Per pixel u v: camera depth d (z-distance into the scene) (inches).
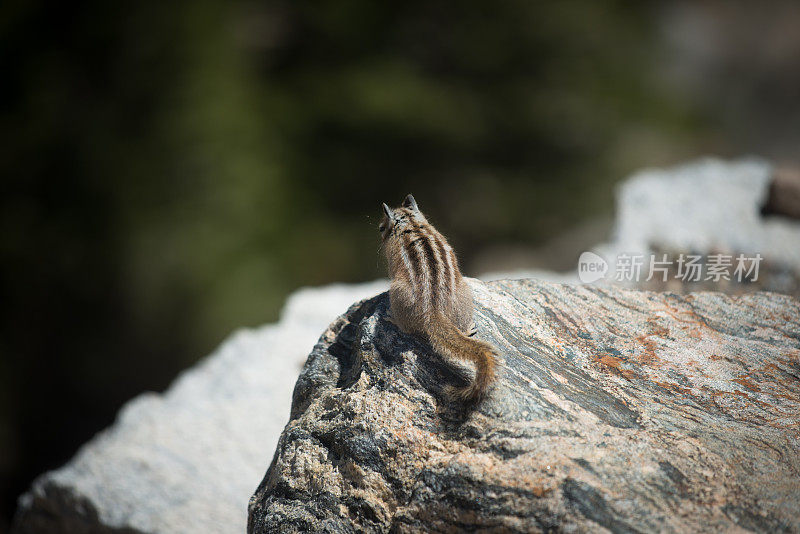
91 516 326.0
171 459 347.9
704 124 1101.1
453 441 187.2
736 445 182.4
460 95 1016.2
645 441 181.3
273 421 370.9
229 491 330.6
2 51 928.9
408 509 179.6
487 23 1030.4
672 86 1136.2
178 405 386.3
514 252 1028.5
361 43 1025.5
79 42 924.0
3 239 855.7
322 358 226.7
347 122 959.0
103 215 869.2
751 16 1266.0
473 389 187.5
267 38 1028.5
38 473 831.7
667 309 244.2
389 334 211.2
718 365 217.6
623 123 1037.2
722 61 1203.9
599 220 1001.5
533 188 1008.9
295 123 956.0
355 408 198.1
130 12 920.3
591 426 185.9
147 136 896.3
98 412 858.1
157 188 874.8
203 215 864.3
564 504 164.4
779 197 447.8
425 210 1011.9
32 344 864.3
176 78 908.6
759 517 162.1
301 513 193.5
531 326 226.2
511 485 171.0
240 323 808.3
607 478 169.9
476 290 237.6
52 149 896.3
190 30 913.5
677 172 529.7
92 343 845.8
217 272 831.7
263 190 892.6
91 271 856.9
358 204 989.2
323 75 1005.2
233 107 911.0
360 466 191.8
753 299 251.9
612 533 158.4
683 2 1267.2
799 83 1188.5
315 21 1012.5
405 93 973.2
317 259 894.4
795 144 1098.1
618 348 222.7
